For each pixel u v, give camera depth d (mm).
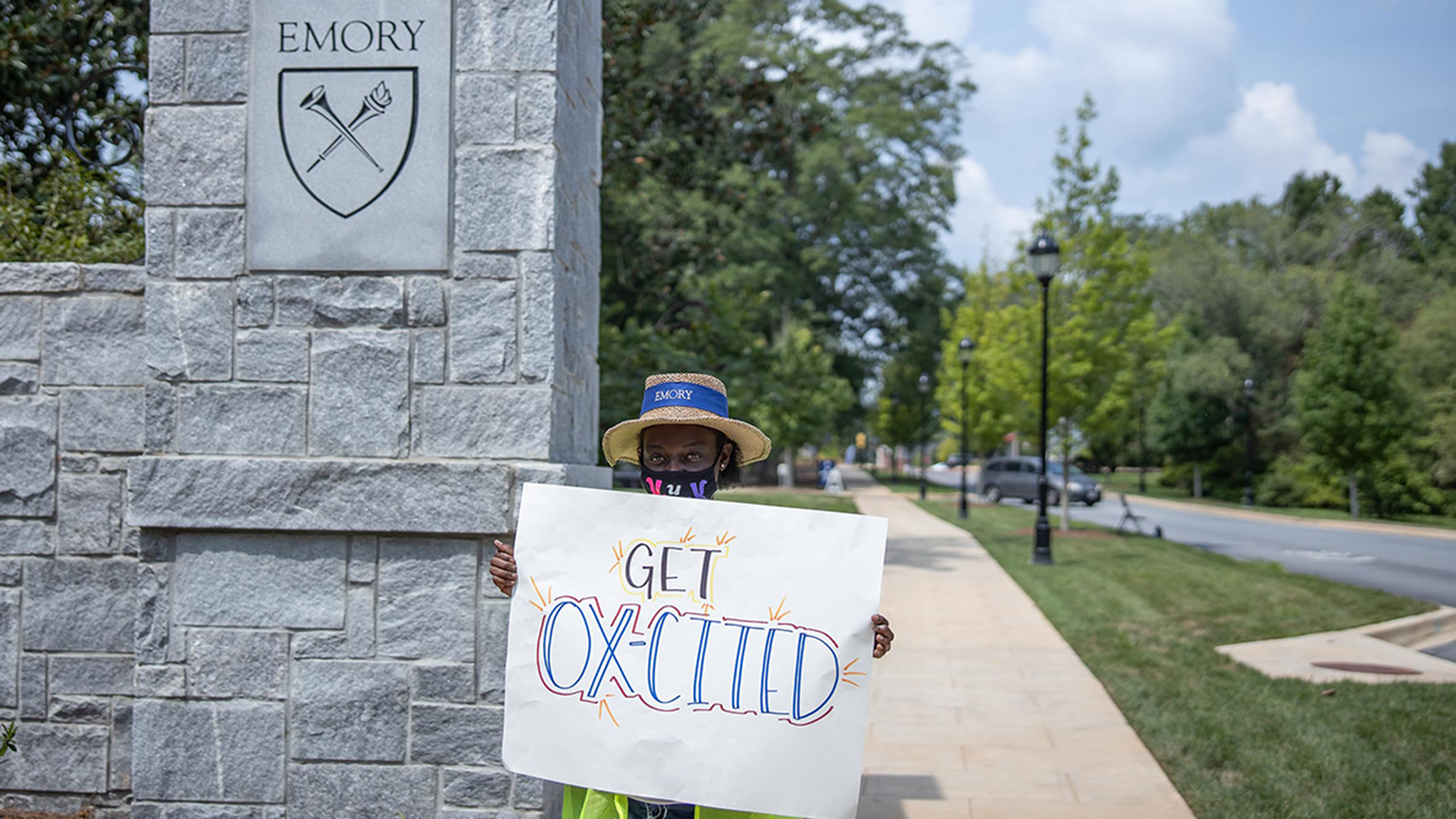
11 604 4438
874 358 53719
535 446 4059
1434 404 39250
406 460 4078
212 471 4020
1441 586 15445
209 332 4137
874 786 5523
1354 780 5301
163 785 4059
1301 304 51406
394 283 4117
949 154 50125
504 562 3070
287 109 4152
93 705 4398
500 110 4125
